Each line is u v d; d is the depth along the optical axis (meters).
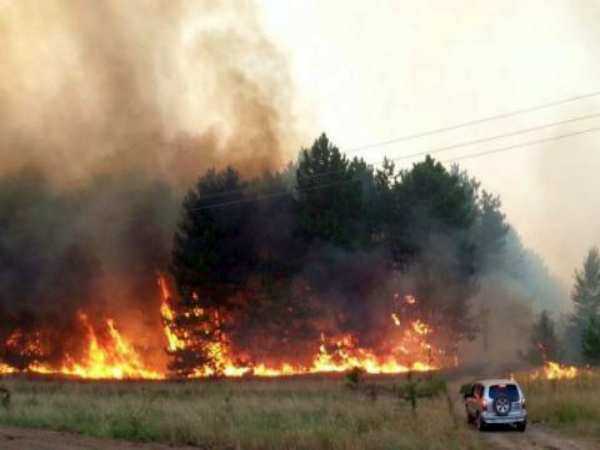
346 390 38.03
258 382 46.69
